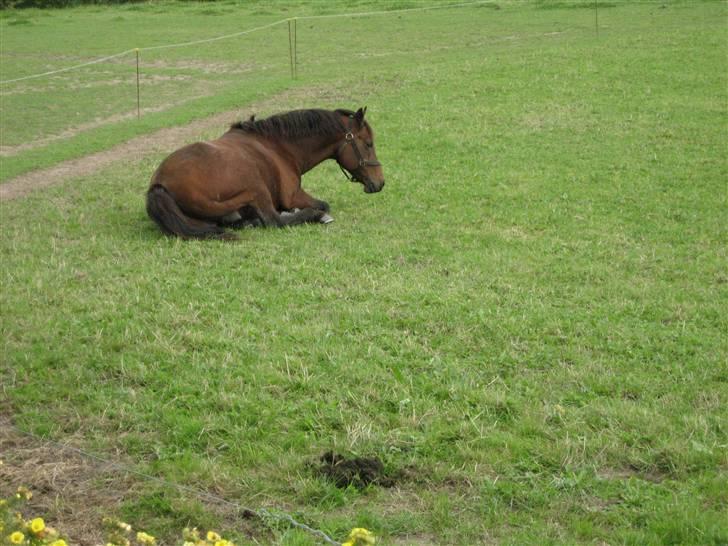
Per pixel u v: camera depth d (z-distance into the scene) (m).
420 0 38.12
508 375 7.20
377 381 7.00
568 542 5.09
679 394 6.83
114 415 6.60
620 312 8.53
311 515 5.40
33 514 5.52
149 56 27.69
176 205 10.77
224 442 6.20
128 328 8.05
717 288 9.26
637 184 13.32
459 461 5.97
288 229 11.23
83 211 12.38
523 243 10.78
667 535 5.12
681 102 17.91
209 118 18.69
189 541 4.29
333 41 29.11
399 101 18.81
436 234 11.16
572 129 16.38
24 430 6.46
